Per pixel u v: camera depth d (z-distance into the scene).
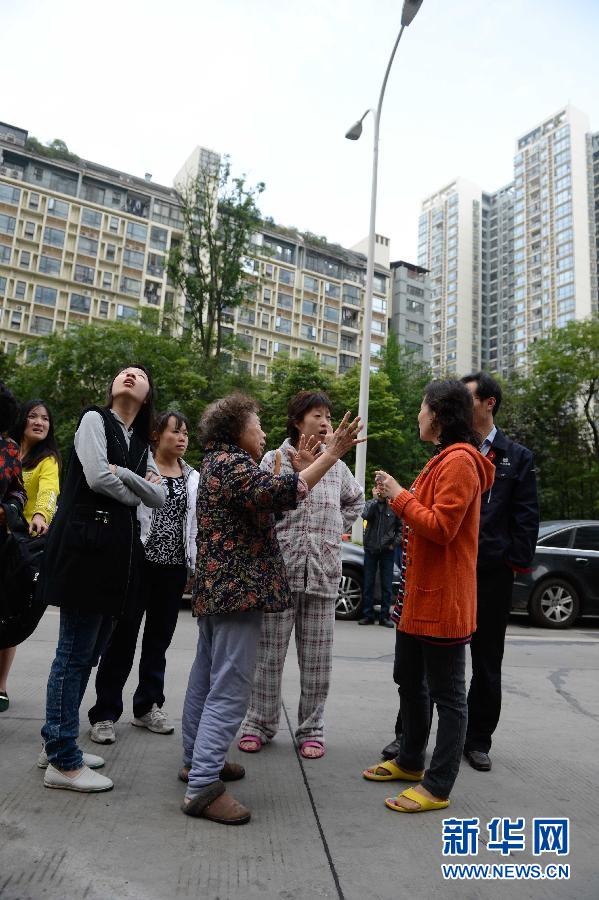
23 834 2.28
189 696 2.91
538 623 9.22
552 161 104.88
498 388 3.61
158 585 3.68
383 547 8.30
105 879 2.02
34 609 3.42
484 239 117.50
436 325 116.56
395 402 28.73
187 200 32.75
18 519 3.35
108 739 3.35
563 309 99.56
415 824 2.57
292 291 59.81
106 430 2.83
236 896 1.97
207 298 32.12
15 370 29.17
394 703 4.55
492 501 3.47
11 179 46.72
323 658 3.44
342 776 3.09
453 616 2.71
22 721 3.61
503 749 3.67
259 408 2.96
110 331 27.30
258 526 2.68
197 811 2.51
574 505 29.03
